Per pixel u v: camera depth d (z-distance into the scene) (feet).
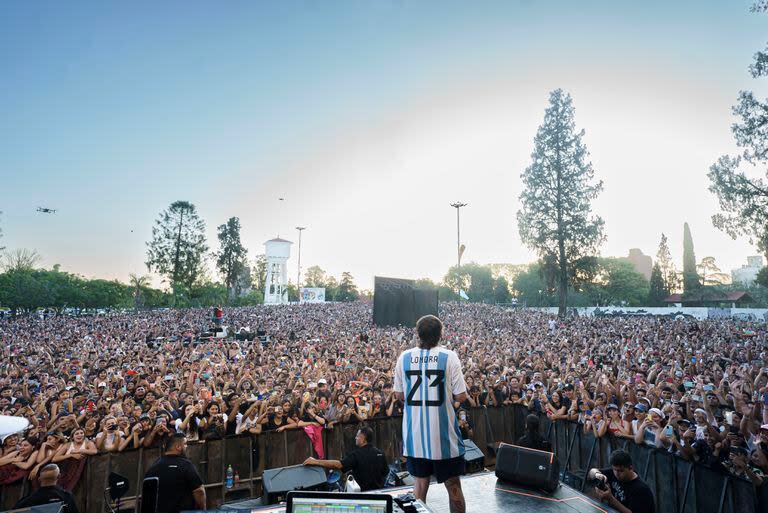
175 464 17.01
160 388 43.83
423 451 10.34
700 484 24.76
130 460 27.09
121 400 40.01
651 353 69.51
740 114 101.81
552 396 38.50
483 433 38.86
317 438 32.19
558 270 190.19
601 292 298.76
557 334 105.50
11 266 236.22
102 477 26.27
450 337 100.42
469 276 389.19
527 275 340.59
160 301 287.07
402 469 32.55
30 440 26.99
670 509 26.27
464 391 10.49
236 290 344.90
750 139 100.48
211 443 29.60
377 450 21.24
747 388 40.22
